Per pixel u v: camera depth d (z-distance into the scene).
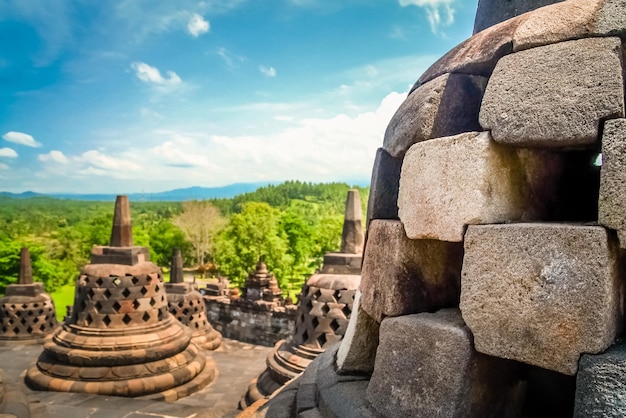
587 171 2.62
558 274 1.88
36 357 11.92
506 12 3.17
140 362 8.78
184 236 52.19
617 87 1.87
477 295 2.13
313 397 3.02
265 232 40.00
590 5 2.04
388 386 2.41
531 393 2.51
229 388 9.56
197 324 15.49
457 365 2.14
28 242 31.48
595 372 1.76
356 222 8.23
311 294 7.85
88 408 6.57
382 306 2.61
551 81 2.04
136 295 9.21
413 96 2.74
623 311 1.95
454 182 2.28
